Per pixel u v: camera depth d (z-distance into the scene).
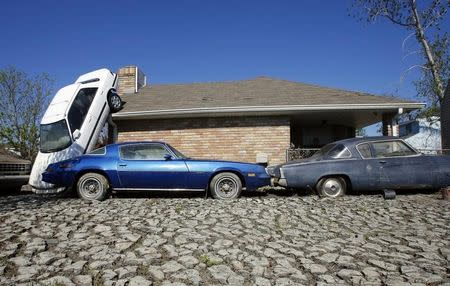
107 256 4.02
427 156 8.41
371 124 15.84
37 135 23.06
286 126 12.38
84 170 8.20
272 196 8.98
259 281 3.37
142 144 8.54
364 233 4.92
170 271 3.61
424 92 25.16
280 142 12.35
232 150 12.48
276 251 4.20
